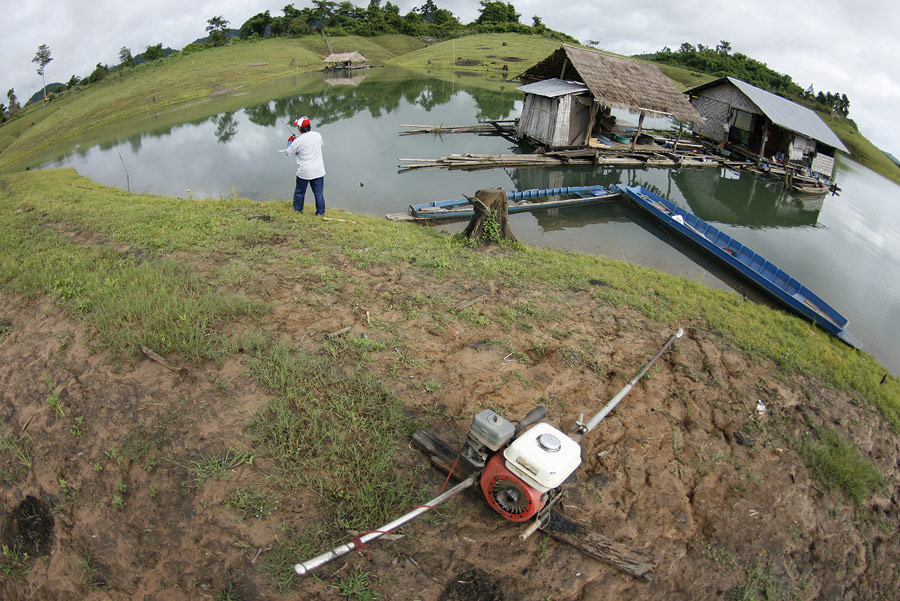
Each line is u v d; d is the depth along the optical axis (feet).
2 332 20.11
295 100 105.81
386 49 198.08
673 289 30.86
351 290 23.98
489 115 101.55
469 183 59.21
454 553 13.20
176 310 19.76
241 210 34.91
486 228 33.22
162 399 16.47
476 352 20.49
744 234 53.31
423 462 15.40
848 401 22.57
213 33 205.26
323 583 12.27
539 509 12.98
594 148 73.82
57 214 33.06
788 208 64.49
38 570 13.42
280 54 167.43
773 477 17.22
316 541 13.01
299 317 21.25
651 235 45.60
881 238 58.23
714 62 171.73
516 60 168.45
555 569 13.21
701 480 16.53
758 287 36.55
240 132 78.64
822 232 56.90
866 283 44.32
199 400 16.46
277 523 13.39
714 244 40.73
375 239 31.04
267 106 99.14
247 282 23.43
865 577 15.49
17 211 35.06
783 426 19.62
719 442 18.17
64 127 91.91
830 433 19.75
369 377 17.88
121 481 14.32
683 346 23.54
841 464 18.19
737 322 27.07
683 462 17.04
